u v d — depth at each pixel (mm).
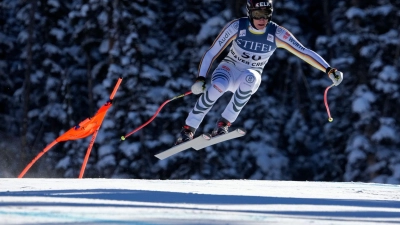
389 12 30641
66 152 35844
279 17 34000
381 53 30719
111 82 32719
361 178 30719
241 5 33625
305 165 34469
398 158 29969
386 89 29891
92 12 34531
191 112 10797
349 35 31531
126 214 4969
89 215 4816
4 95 38938
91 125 14461
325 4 35938
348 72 31953
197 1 34500
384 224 5344
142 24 33062
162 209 5414
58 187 7645
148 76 32375
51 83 37000
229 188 9391
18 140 38250
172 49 34812
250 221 4910
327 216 5750
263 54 10820
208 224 4621
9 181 8812
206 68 10680
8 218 4492
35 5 36656
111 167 32250
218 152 31906
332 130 33438
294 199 7059
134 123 32281
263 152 32719
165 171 32562
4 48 39531
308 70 35812
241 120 33250
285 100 35156
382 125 29828
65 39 37875
